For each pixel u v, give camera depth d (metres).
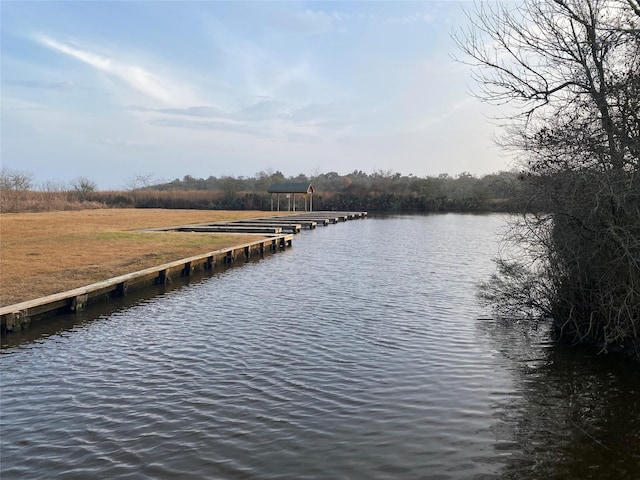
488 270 17.23
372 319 10.41
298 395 6.46
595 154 6.81
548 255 8.30
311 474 4.61
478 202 64.44
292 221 40.31
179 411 6.01
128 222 34.41
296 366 7.55
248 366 7.58
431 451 5.01
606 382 6.78
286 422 5.68
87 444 5.23
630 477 4.52
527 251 8.95
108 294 12.52
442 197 67.69
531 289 9.75
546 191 7.65
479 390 6.57
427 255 21.78
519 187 8.42
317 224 42.62
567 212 7.36
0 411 6.08
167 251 18.75
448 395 6.41
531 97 7.94
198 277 16.08
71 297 10.90
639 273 6.77
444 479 4.52
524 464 4.77
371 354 8.09
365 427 5.54
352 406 6.10
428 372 7.25
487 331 9.35
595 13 7.17
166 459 4.91
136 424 5.69
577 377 6.98
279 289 13.94
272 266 18.64
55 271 13.89
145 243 21.23
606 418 5.72
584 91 7.34
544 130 7.48
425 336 9.10
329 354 8.12
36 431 5.55
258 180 83.81
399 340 8.88
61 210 51.28
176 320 10.44
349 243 27.34
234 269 17.89
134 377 7.16
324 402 6.23
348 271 17.30
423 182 72.50
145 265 15.36
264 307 11.64
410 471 4.65
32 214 43.16
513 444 5.15
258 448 5.09
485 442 5.20
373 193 71.00
